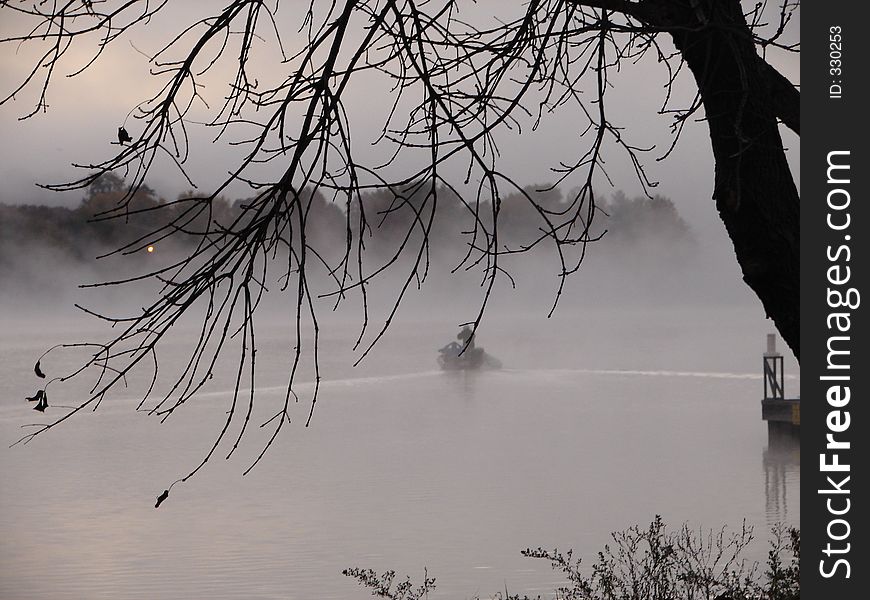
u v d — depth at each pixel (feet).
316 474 293.84
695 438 360.48
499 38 40.86
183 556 188.96
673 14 42.16
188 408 477.77
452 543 196.13
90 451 352.90
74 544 203.82
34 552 196.13
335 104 36.58
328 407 484.33
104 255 34.55
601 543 191.31
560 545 190.80
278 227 36.04
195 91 39.24
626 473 286.87
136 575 175.22
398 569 174.19
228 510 239.91
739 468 291.58
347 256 36.50
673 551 89.86
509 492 257.96
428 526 214.69
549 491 258.37
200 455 340.39
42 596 162.20
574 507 235.20
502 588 155.74
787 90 43.60
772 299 43.96
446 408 475.31
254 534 209.97
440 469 299.99
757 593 82.33
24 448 361.51
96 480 291.38
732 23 40.16
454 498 250.37
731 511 225.15
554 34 40.27
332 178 36.88
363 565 178.60
